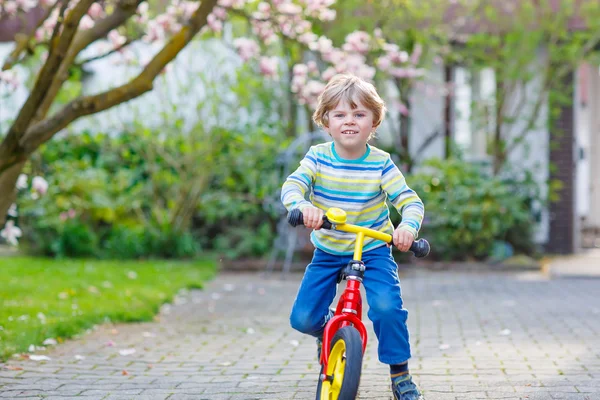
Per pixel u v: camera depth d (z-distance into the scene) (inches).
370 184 146.3
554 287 375.9
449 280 406.6
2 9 307.9
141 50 474.6
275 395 172.2
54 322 246.1
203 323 274.1
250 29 450.6
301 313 149.1
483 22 508.7
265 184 457.4
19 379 186.1
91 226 478.9
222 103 465.1
